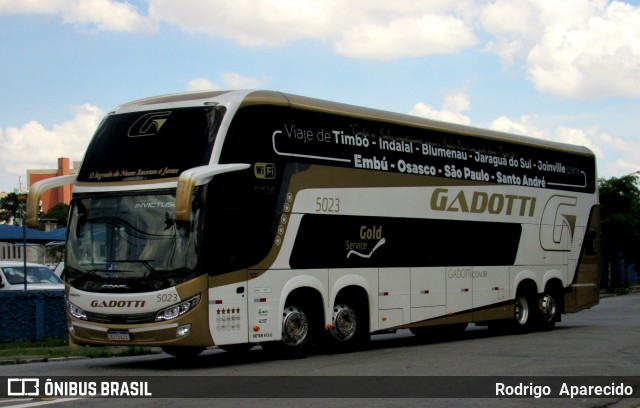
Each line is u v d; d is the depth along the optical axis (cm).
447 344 1881
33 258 4991
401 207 1766
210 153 1366
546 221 2233
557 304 2270
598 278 2436
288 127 1522
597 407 1041
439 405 1016
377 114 1738
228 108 1406
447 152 1917
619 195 5766
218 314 1363
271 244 1465
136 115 1445
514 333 2142
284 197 1495
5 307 2034
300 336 1538
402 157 1783
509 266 2086
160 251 1345
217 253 1366
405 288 1767
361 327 1673
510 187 2106
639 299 4788
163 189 1362
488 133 2058
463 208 1947
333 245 1598
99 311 1367
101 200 1408
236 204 1403
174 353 1670
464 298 1928
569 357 1548
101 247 1388
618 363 1451
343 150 1636
